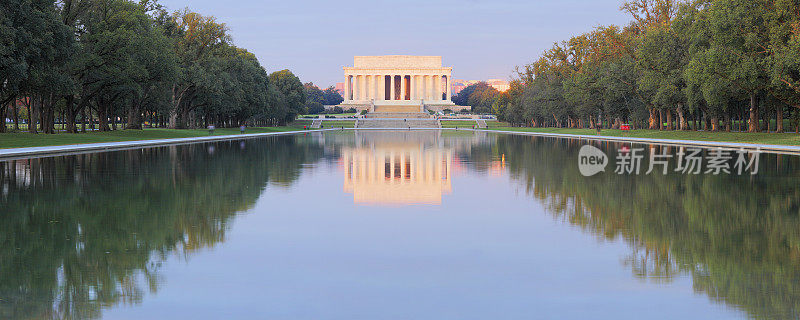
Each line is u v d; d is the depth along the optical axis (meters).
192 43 90.12
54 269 11.12
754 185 24.27
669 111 86.94
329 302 9.27
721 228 14.94
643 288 9.95
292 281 10.38
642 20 88.06
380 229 15.05
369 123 175.50
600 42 96.38
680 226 15.24
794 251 12.41
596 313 8.78
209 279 10.48
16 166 33.47
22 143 52.59
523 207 18.69
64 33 54.00
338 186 24.56
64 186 24.02
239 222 15.98
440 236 14.15
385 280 10.46
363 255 12.23
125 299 9.38
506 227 15.27
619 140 74.38
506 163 36.53
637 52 77.38
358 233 14.52
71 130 72.00
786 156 41.69
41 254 12.27
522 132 109.50
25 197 20.70
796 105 60.38
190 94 97.94
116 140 66.25
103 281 10.36
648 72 77.38
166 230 14.81
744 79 57.56
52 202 19.50
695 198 20.44
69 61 59.06
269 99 124.75
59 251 12.52
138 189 23.16
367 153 47.25
